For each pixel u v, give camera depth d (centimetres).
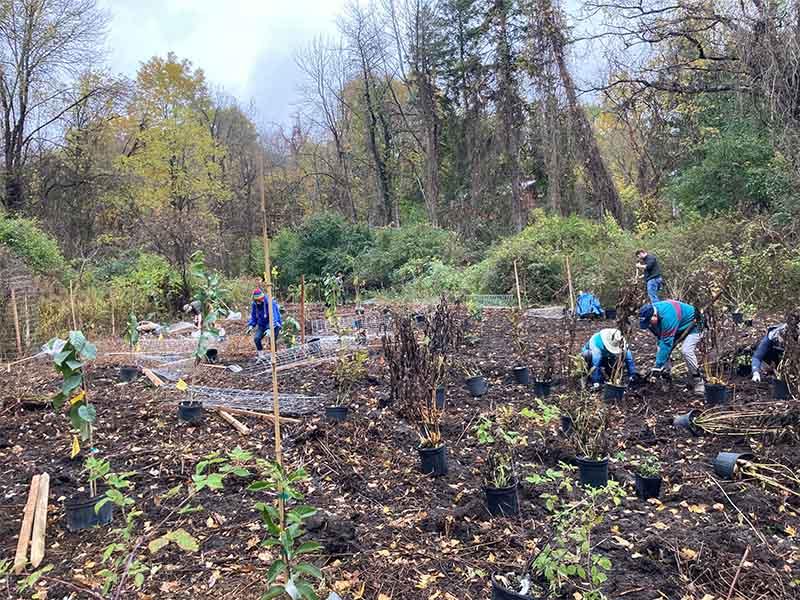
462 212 3184
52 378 943
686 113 2097
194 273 737
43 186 2509
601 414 521
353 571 360
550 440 558
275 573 275
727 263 1171
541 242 1983
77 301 1501
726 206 1711
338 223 2919
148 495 475
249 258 3303
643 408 680
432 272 2241
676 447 557
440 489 484
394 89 4091
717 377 701
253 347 1224
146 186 3011
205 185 3281
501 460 442
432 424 522
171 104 3359
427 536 403
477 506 434
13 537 416
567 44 2339
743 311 1102
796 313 683
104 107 2686
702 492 454
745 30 1350
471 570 356
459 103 3403
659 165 2467
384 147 3831
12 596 345
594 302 1454
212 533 410
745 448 535
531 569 341
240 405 720
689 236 1503
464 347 1080
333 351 1050
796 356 640
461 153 3381
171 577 358
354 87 3909
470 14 3231
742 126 1694
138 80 3266
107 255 2566
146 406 728
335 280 1336
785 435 536
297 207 3938
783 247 1234
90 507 425
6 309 1263
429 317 1067
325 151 4184
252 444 590
